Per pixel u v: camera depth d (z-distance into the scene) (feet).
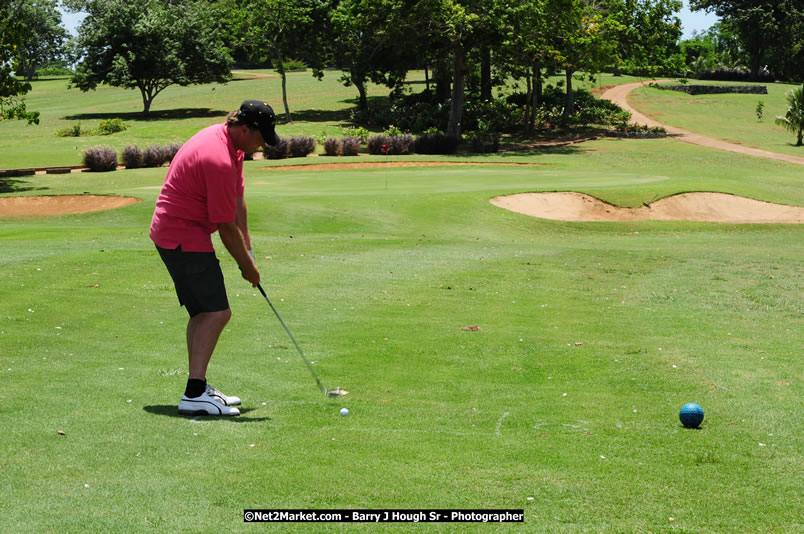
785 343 29.17
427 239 67.87
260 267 46.57
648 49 202.80
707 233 83.76
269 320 30.83
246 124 17.44
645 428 17.57
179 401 18.71
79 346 24.88
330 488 13.04
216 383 20.85
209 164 17.02
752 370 24.22
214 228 17.84
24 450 14.43
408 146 168.86
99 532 10.96
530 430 17.26
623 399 20.51
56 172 131.75
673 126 222.48
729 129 217.15
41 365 22.02
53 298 33.40
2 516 11.40
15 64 109.91
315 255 53.11
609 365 24.88
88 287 36.55
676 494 13.29
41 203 88.74
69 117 229.04
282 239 61.57
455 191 92.84
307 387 20.89
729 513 12.47
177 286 17.78
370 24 195.31
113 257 46.03
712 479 14.08
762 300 41.24
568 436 16.78
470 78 250.78
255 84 312.71
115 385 19.99
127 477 13.23
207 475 13.48
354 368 23.44
